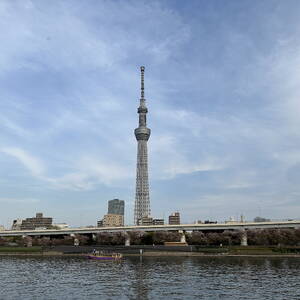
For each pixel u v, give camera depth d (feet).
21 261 568.82
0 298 267.59
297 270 401.70
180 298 260.21
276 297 260.21
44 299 262.88
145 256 639.35
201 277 357.61
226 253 628.28
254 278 345.72
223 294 272.51
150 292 282.77
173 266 459.73
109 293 281.13
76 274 395.14
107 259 576.20
